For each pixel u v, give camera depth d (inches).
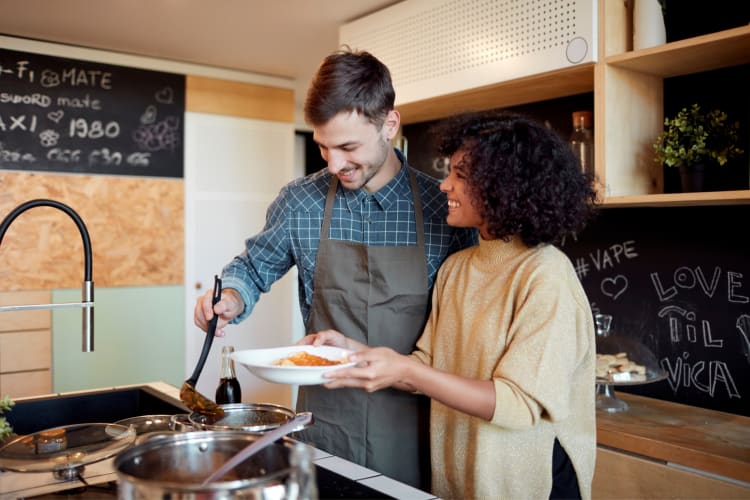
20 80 127.6
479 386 47.8
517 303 51.3
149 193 142.2
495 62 91.4
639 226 92.8
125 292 139.8
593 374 53.1
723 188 83.1
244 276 68.9
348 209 66.4
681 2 82.2
